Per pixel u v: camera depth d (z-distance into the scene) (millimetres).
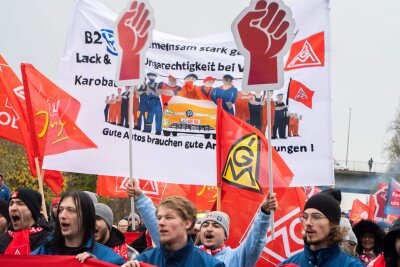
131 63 8305
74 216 6309
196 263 6035
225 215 7738
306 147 11336
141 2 8312
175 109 11711
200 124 11656
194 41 11852
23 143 10805
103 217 7945
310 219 6586
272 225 6973
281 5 7758
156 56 11836
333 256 6574
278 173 8547
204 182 11516
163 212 6027
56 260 6176
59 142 10461
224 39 11805
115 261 6398
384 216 23781
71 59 11836
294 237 8984
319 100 11352
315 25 11398
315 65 11391
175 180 11508
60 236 6410
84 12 11867
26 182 34969
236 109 11672
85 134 10930
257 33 7801
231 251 7410
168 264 6043
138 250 10977
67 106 10531
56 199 9969
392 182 22719
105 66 11750
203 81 11773
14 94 10930
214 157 11531
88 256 6133
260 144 8641
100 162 11289
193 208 6129
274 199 6969
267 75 7746
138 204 7621
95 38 11773
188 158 11578
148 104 11688
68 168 10961
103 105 11703
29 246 7750
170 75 11781
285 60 11484
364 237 10078
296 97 11398
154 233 7473
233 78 11711
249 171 8570
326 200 6605
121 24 8414
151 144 11609
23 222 7801
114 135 11594
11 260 6246
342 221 9117
